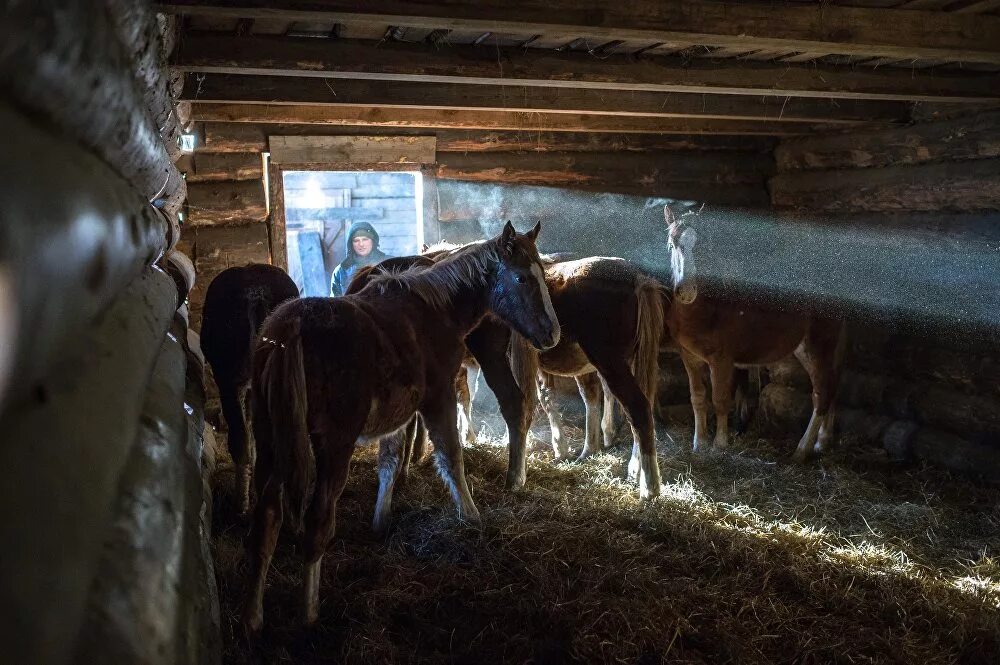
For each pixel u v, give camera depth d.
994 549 3.90
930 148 5.53
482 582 3.24
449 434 3.73
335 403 2.86
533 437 6.08
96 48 1.15
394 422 3.33
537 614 3.00
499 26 3.25
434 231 6.63
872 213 6.23
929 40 3.80
